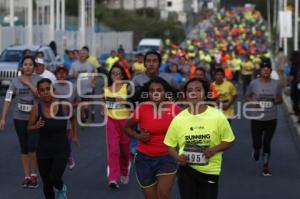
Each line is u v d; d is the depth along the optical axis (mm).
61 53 81625
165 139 13055
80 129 32875
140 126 14195
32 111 15742
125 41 128125
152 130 14031
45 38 79938
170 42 153750
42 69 21672
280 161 24891
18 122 19281
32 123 15719
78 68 32594
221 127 12758
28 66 19250
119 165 19484
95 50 103250
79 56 32781
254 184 20406
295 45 67625
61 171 15680
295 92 37906
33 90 19078
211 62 68750
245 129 33750
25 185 19375
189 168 12789
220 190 19438
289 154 26609
